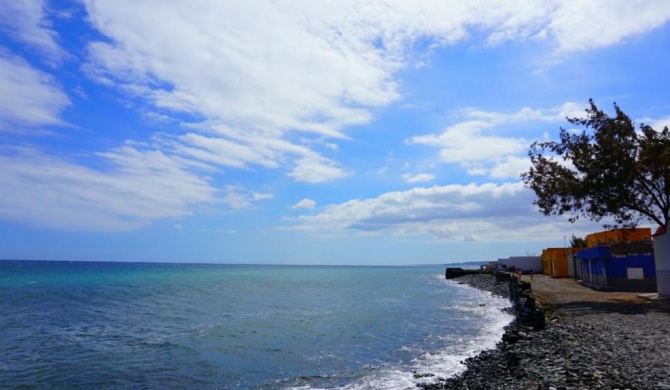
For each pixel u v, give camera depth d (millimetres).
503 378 14383
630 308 27109
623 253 47156
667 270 31328
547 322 24766
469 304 45125
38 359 20750
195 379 17391
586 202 34281
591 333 19062
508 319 33656
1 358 20938
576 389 10820
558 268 68938
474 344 23703
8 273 115938
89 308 41469
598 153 32688
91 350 22688
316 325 30797
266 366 19250
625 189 32375
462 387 14328
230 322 32250
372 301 48844
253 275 128000
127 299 50375
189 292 60844
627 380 11266
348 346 23453
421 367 18625
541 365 14320
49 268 160125
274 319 33812
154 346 23578
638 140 32219
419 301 48750
